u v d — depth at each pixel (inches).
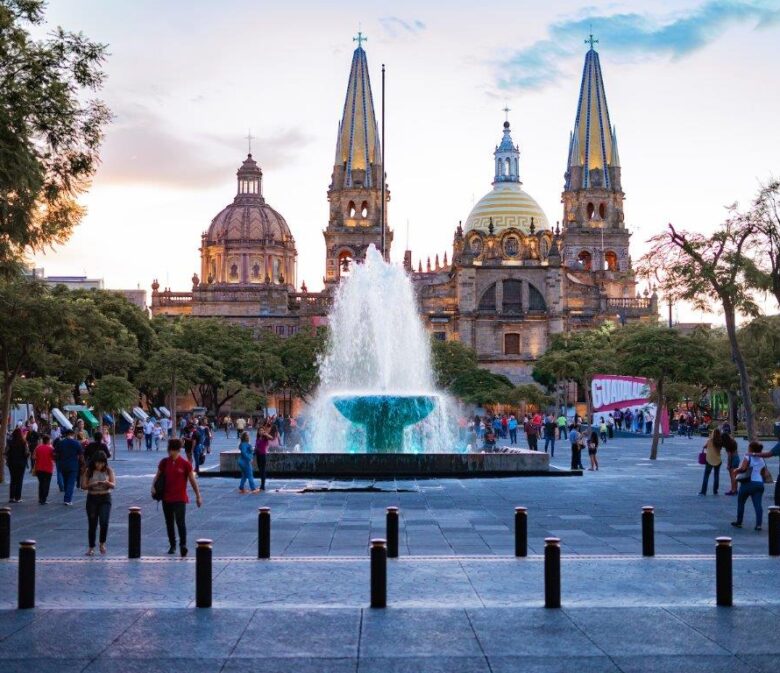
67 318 1948.8
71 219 1530.5
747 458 1208.2
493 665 598.9
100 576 861.8
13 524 1267.2
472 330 7111.2
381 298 3201.3
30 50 1374.3
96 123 1428.4
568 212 7844.5
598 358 5024.6
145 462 2664.9
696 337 2822.3
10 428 3149.6
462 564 916.0
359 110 7504.9
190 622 692.7
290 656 616.1
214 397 5959.6
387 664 601.0
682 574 860.6
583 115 7800.2
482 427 4047.7
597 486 1777.8
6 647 635.5
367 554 1013.2
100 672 588.4
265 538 959.6
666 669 592.1
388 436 2138.3
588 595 778.2
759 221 2058.3
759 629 672.4
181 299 7411.4
